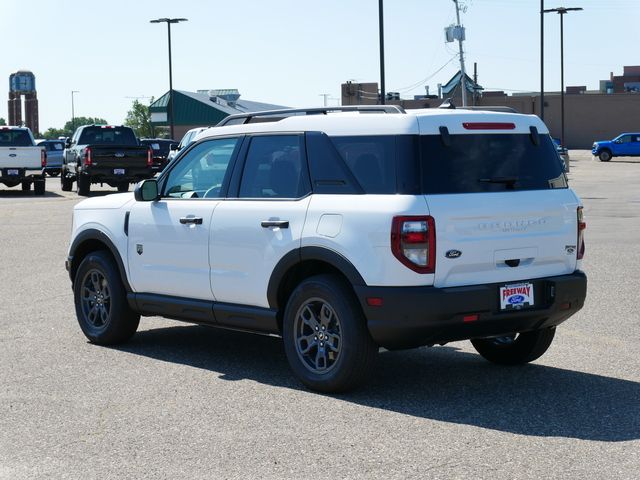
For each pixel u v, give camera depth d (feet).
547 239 23.59
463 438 19.44
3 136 110.83
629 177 149.18
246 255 24.90
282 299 24.53
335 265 22.66
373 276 22.00
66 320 33.42
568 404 22.06
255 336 30.86
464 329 22.31
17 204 92.63
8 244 57.82
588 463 17.78
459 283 22.26
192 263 26.43
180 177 27.43
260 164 25.26
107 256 29.19
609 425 20.29
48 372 25.57
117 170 104.99
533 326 23.56
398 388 23.77
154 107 363.97
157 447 19.01
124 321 28.84
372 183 22.59
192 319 26.91
